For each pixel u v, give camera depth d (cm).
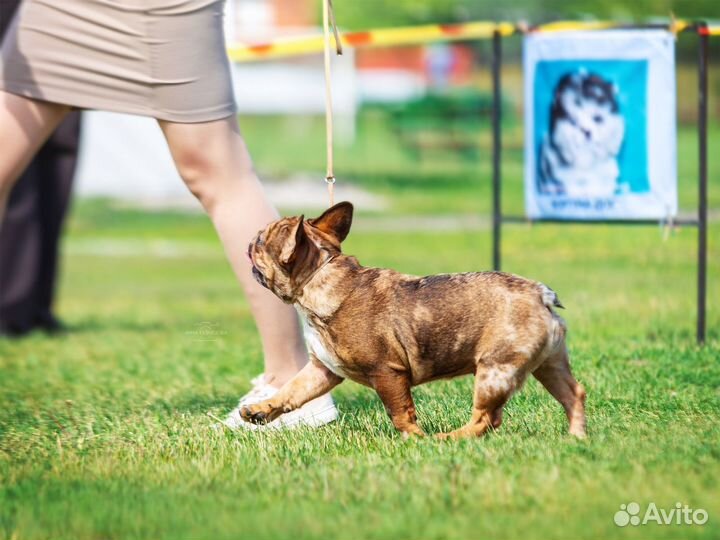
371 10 5506
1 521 668
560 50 1260
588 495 677
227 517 659
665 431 851
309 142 6062
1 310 1741
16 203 1734
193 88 918
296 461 794
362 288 817
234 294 2305
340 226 854
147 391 1182
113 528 650
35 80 923
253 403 927
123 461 817
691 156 4497
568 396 841
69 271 2909
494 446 791
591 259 2002
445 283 814
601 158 1264
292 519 652
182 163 942
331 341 820
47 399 1155
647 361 1191
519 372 799
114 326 1861
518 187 4478
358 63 6669
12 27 931
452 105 5725
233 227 944
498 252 1320
